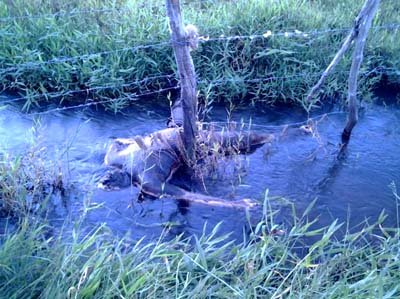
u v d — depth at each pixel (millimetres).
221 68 4082
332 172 3354
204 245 2664
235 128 3666
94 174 3166
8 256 2180
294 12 4414
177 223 2832
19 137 3445
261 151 3523
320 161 3447
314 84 4105
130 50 3984
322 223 2895
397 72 4215
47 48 3996
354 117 3578
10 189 2826
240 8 4426
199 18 4242
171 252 2428
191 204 2982
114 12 4309
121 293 2146
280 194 3121
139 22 4246
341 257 2451
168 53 4070
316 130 3664
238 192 3125
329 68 3559
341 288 2197
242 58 4086
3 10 4227
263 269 2281
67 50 3988
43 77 3947
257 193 3123
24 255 2207
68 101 3902
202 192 3119
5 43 3965
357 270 2422
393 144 3684
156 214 2904
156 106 3932
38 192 2975
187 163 3246
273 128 3781
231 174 3277
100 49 4000
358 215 2977
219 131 3611
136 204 2969
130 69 3863
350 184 3254
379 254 2508
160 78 4078
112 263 2260
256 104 4051
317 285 2234
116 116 3791
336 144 3643
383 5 4992
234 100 4062
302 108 4047
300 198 3098
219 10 4441
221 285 2279
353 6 4812
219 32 4125
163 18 4215
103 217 2852
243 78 4004
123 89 3975
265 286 2303
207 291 2182
